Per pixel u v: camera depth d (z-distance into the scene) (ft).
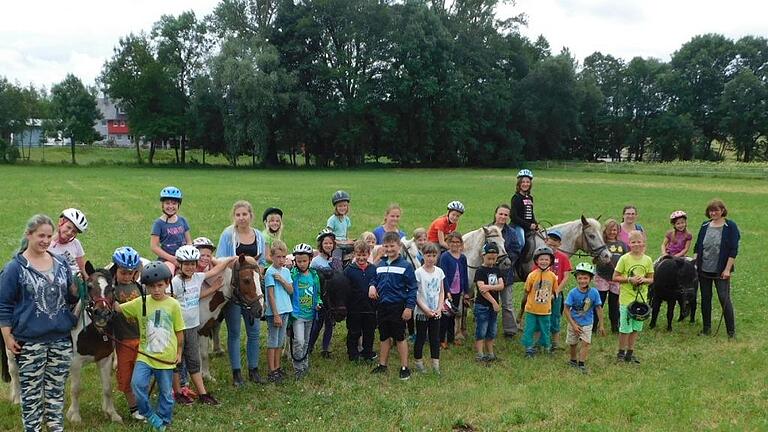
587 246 34.63
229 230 26.35
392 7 229.86
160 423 20.63
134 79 227.61
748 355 29.45
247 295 23.71
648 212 89.81
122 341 20.83
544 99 264.52
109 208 85.97
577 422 21.71
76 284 19.69
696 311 38.68
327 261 28.63
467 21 247.29
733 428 21.01
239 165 233.76
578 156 330.34
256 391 24.63
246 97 202.39
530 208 34.55
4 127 226.38
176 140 240.12
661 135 305.94
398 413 22.34
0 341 21.93
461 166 252.62
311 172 201.98
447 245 30.35
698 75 312.91
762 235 69.67
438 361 27.12
